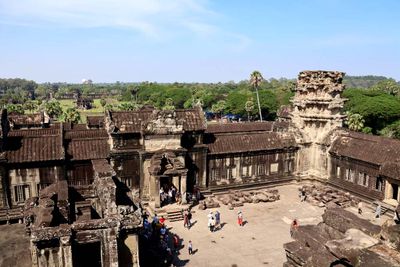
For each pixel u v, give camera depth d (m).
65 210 27.97
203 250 37.03
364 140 54.16
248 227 42.88
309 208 49.41
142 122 48.53
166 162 48.22
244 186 56.72
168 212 45.31
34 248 24.83
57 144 45.31
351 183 54.16
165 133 48.69
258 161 57.66
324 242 18.23
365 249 15.06
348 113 90.50
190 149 51.75
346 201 50.97
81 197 33.75
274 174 59.41
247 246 38.00
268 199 52.03
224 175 55.41
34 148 43.97
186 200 48.44
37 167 43.25
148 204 48.34
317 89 59.41
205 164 53.00
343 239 16.33
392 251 14.74
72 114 123.94
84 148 46.81
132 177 48.53
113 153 46.69
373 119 96.31
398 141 50.03
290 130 61.22
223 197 52.06
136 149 48.41
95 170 35.84
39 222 25.31
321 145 59.56
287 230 42.12
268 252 36.72
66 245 24.58
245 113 155.88
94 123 82.19
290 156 60.47
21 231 36.19
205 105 193.38
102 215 29.47
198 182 53.19
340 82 58.91
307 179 61.44
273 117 149.50
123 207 27.19
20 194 43.03
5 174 41.81
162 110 48.62
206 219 45.12
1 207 42.03
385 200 47.91
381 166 48.12
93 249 29.78
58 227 24.80
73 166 45.19
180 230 41.91
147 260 32.34
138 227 27.00
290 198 53.66
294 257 18.59
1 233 35.66
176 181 49.22
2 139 42.25
